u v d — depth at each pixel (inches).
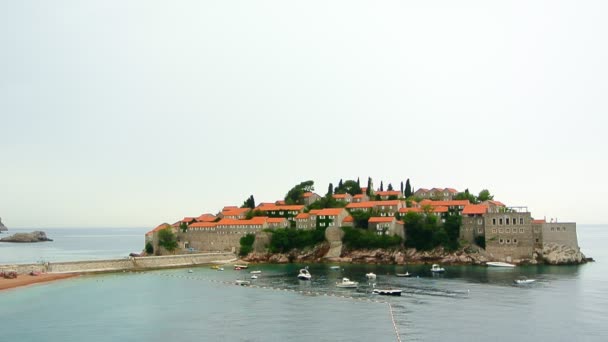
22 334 4001.0
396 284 6240.2
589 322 4210.1
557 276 6875.0
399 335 3870.6
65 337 3909.9
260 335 3905.0
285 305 5017.2
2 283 6368.1
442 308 4776.1
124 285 6422.2
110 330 4094.5
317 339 3779.5
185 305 5064.0
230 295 5625.0
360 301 5172.2
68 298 5472.4
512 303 4975.4
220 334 3946.9
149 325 4244.6
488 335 3855.8
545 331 3954.2
